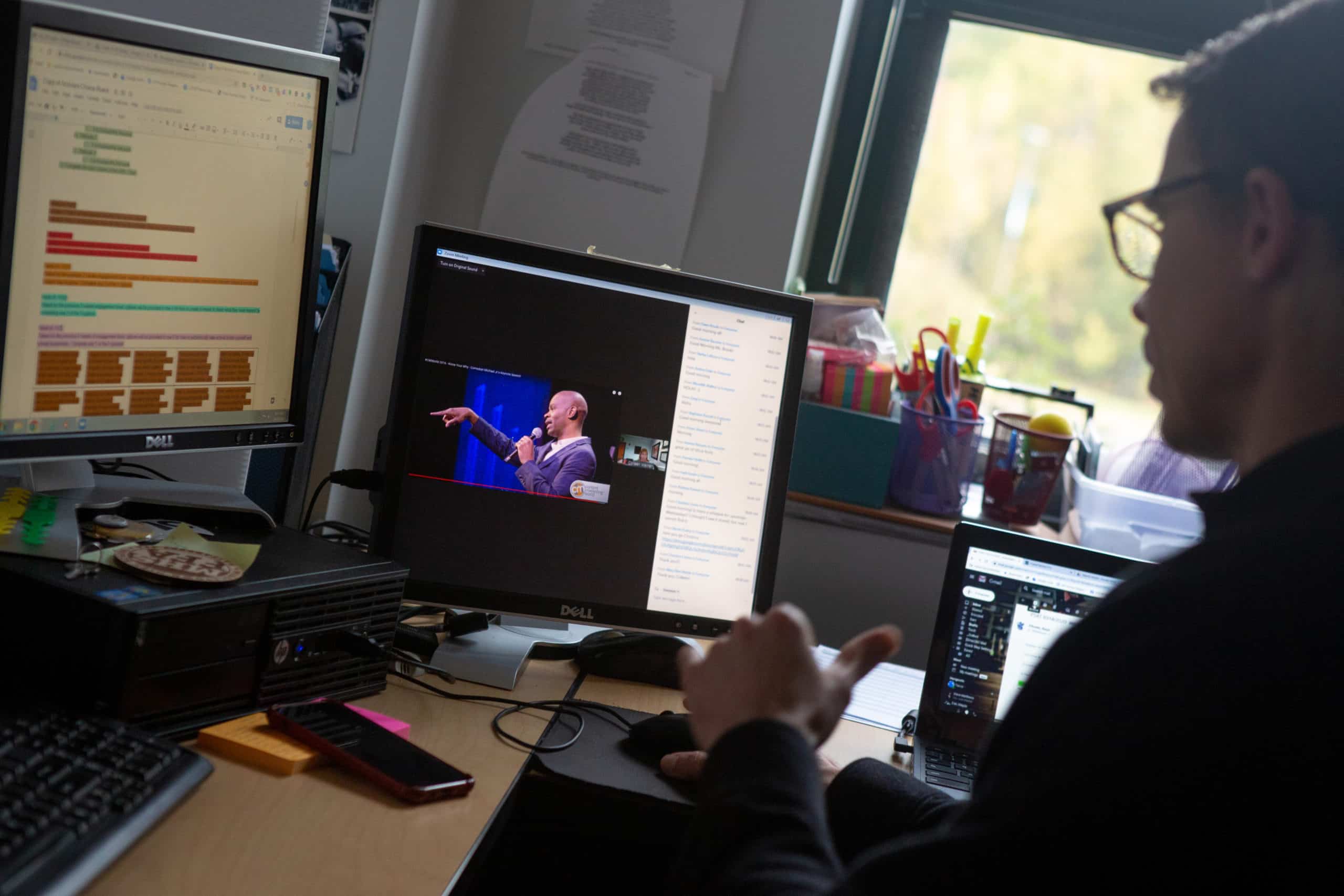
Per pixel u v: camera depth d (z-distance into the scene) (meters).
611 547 1.20
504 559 1.18
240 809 0.78
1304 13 0.51
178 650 0.84
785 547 1.75
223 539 1.02
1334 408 0.49
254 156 0.98
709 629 1.23
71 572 0.85
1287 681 0.43
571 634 1.28
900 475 1.76
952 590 1.22
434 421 1.15
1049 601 1.22
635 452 1.20
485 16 1.68
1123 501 1.68
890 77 1.97
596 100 1.67
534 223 1.69
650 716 1.09
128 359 0.94
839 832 0.95
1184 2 1.87
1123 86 1.95
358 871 0.74
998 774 0.50
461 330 1.15
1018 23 1.92
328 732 0.89
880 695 1.36
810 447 1.72
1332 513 0.46
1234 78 0.52
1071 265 2.02
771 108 1.67
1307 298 0.49
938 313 2.04
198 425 1.01
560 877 1.30
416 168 1.58
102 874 0.66
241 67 0.95
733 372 1.22
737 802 0.56
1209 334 0.53
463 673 1.12
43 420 0.89
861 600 1.74
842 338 1.79
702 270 1.71
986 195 2.01
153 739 0.79
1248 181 0.51
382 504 1.14
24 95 0.81
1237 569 0.46
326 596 0.97
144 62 0.89
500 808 0.88
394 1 1.43
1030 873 0.46
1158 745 0.44
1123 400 2.03
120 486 1.05
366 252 1.46
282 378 1.07
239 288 1.01
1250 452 0.52
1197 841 0.43
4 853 0.62
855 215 2.02
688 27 1.66
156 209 0.92
